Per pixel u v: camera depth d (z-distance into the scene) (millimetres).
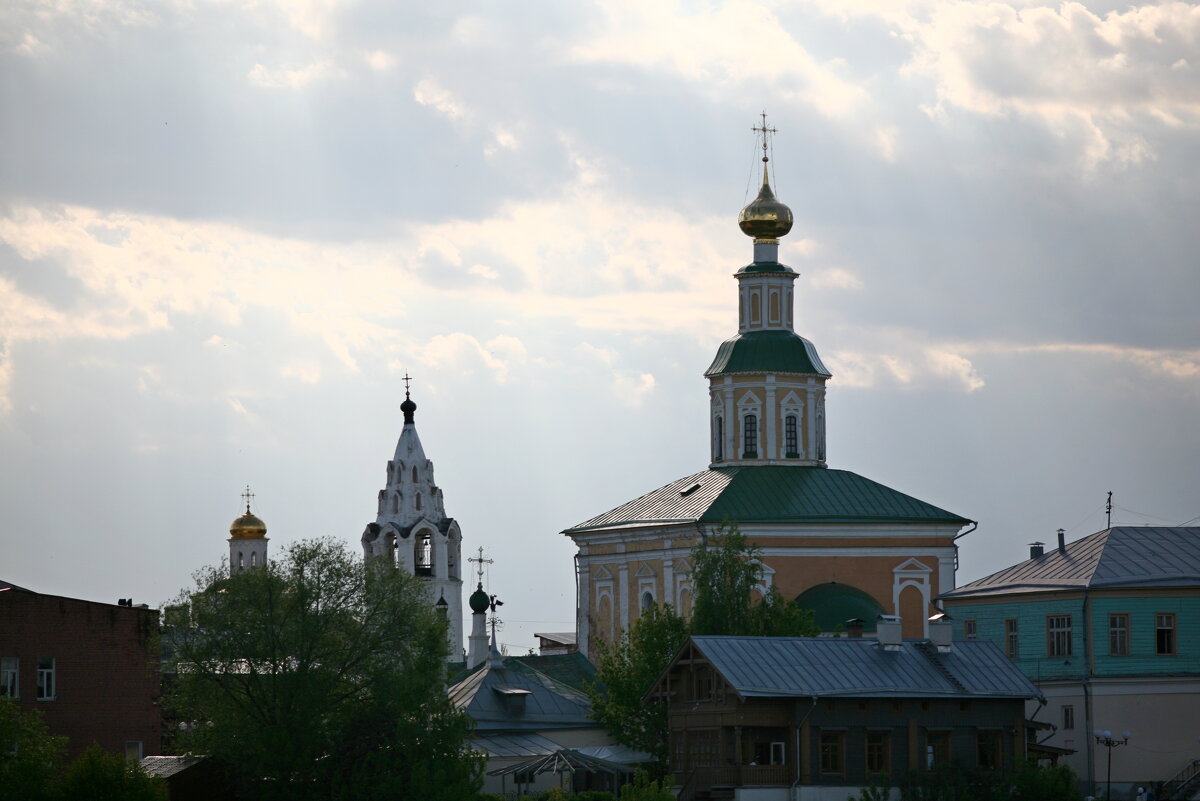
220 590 129750
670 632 142250
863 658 120562
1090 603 137875
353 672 128250
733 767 116125
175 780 120812
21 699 126062
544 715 153500
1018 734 120625
